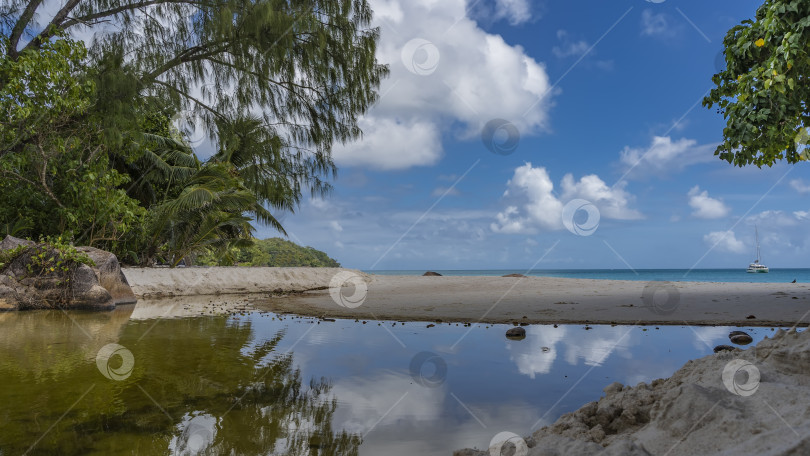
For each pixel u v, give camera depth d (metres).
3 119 7.29
